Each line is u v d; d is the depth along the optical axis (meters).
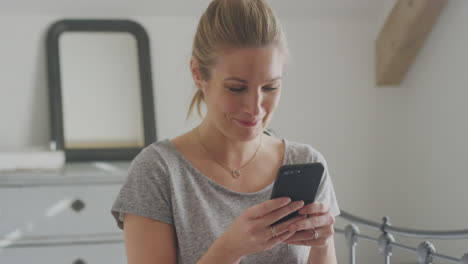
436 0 2.47
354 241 1.50
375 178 3.06
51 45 2.73
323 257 1.03
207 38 0.93
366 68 3.03
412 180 2.99
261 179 1.04
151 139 2.79
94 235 2.42
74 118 2.74
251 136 0.93
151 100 2.80
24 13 2.75
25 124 2.79
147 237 0.94
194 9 2.85
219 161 1.02
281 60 0.92
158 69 2.86
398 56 2.80
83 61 2.76
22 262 2.37
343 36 3.00
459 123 2.54
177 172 0.99
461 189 2.57
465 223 2.54
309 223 0.88
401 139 3.05
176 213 0.96
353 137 3.04
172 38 2.87
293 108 2.99
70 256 2.40
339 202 3.05
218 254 0.86
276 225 0.86
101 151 2.75
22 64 2.77
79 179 2.40
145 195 0.95
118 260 2.44
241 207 1.00
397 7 2.71
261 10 0.89
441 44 2.63
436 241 2.76
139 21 2.84
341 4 2.90
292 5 2.87
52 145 2.70
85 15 2.78
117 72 2.79
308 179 0.87
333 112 3.02
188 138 1.05
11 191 2.36
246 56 0.87
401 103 3.04
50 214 2.38
